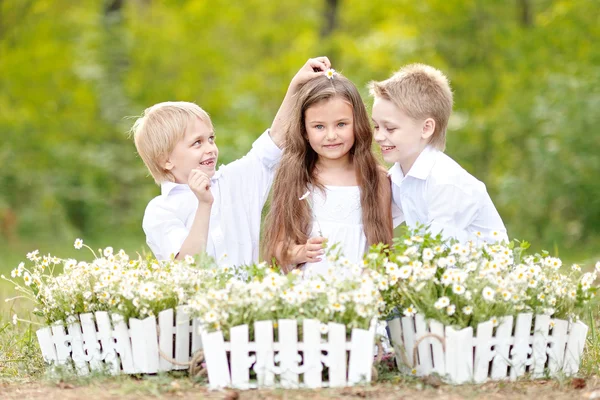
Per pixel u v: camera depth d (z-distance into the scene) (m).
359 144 5.55
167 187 5.65
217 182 5.74
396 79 5.54
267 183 5.90
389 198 5.68
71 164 19.83
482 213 5.52
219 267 5.05
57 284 4.94
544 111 15.73
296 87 5.74
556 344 4.63
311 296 4.34
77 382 4.56
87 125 21.31
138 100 22.44
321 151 5.46
